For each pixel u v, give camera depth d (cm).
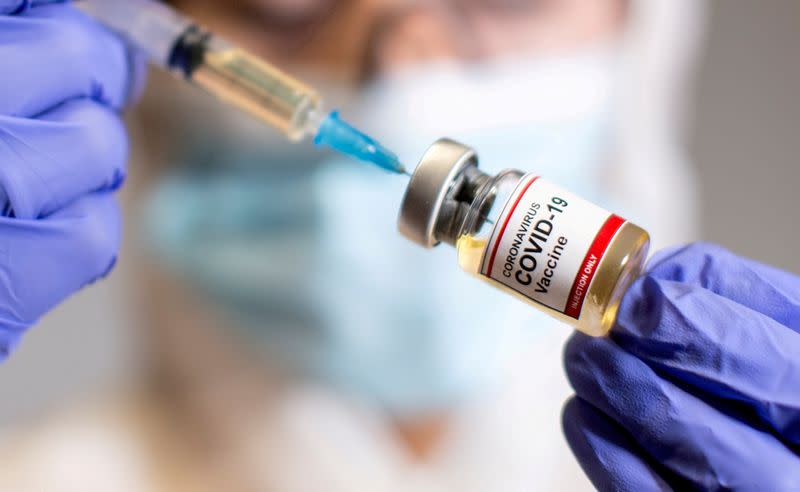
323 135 26
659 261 26
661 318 24
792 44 51
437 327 37
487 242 24
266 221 37
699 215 57
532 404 43
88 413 46
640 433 24
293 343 40
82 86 26
